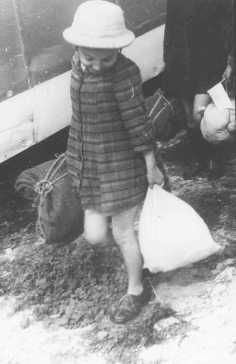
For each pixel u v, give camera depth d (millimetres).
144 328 3264
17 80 4074
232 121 3834
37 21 4039
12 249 4051
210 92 3857
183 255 3180
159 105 3918
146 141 2932
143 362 3090
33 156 4719
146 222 3135
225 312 3299
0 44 3898
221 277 3557
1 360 3221
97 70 2797
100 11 2744
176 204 3193
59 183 3271
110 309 3414
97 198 3111
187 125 4199
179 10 3895
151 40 4844
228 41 3883
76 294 3572
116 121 2922
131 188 3064
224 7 3803
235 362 2998
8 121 4094
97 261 3805
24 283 3707
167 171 4664
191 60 3949
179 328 3248
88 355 3182
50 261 3852
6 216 4379
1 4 3793
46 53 4180
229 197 4281
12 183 4637
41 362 3180
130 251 3205
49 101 4293
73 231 3434
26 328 3398
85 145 3021
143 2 4660
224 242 3842
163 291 3512
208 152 4512
